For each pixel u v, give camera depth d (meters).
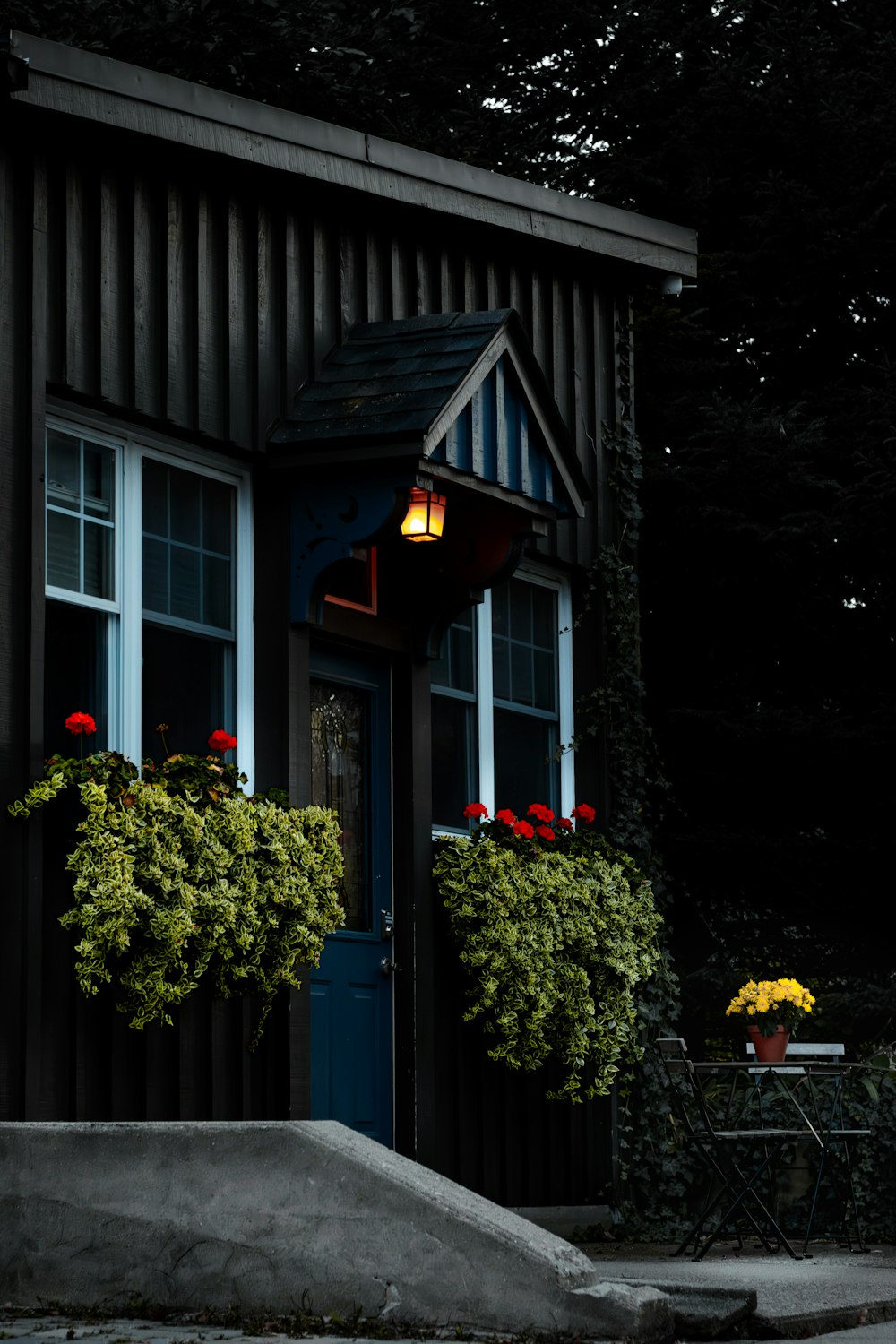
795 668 14.72
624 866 10.84
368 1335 5.77
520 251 11.03
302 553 8.93
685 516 13.91
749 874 13.88
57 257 7.95
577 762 11.19
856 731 13.33
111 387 8.14
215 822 8.00
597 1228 10.40
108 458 8.28
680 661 14.81
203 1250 6.07
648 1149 10.85
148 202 8.48
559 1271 5.79
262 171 9.07
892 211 14.16
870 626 14.38
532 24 16.72
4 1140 6.35
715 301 14.98
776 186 14.08
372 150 9.53
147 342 8.37
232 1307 6.01
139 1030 7.76
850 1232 10.23
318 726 9.34
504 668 10.77
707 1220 10.66
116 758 7.69
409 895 9.60
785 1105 10.46
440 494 9.04
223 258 8.86
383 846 9.65
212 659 8.71
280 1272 5.99
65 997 7.49
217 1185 6.11
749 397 15.15
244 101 8.73
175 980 7.82
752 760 13.77
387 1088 9.44
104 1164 6.24
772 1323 6.39
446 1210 5.89
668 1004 11.24
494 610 10.73
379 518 8.77
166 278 8.50
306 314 9.32
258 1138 6.09
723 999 14.69
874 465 13.18
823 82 14.46
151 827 7.66
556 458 9.68
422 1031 9.51
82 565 8.06
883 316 14.74
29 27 14.02
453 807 10.27
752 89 14.52
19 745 7.50
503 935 9.70
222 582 8.83
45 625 7.84
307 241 9.40
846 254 14.25
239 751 8.74
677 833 13.84
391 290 9.96
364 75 16.33
